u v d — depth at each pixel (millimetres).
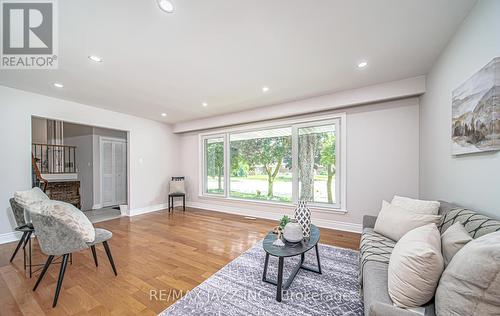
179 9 1457
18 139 2967
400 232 1754
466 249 869
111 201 6055
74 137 6020
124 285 1854
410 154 2900
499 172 1279
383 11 1500
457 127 1714
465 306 769
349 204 3326
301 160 3803
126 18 1545
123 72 2453
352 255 2418
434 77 2279
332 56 2139
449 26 1677
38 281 1775
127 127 4461
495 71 1262
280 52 2055
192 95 3275
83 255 2475
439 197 2148
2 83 2748
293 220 2117
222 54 2084
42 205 1784
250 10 1477
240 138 4629
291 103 3621
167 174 5328
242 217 4297
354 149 3281
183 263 2271
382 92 2836
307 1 1399
